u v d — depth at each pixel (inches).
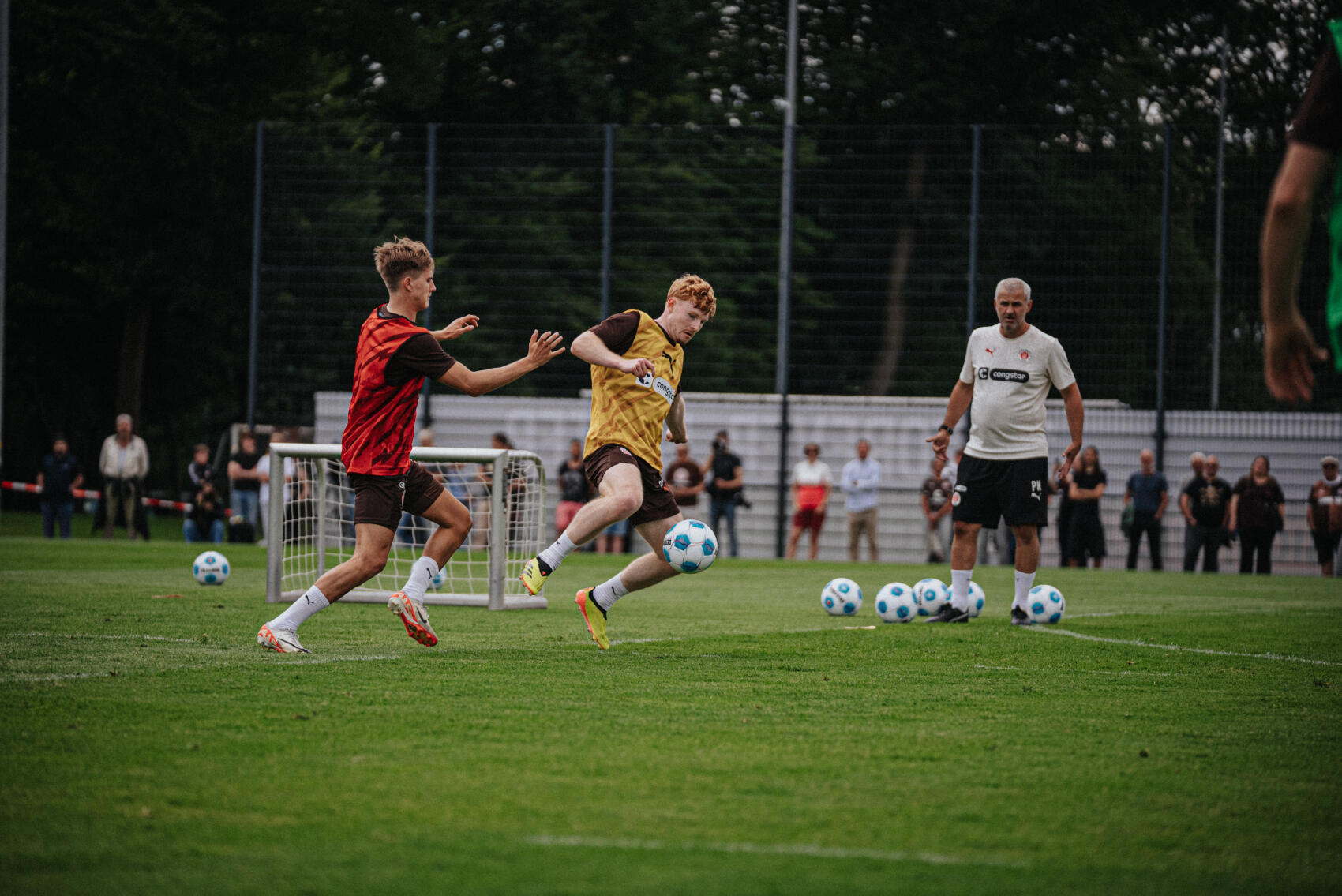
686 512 2022.6
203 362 3189.0
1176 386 2117.4
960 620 884.0
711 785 370.9
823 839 318.3
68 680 536.4
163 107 2696.9
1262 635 826.2
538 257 2294.5
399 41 2824.8
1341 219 288.2
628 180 2288.4
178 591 1023.0
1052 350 856.9
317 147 2282.2
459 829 322.7
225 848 305.9
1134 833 329.4
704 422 2186.3
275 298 2288.4
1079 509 1878.7
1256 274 2123.5
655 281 2287.2
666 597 1140.5
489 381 613.0
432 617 868.6
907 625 855.1
